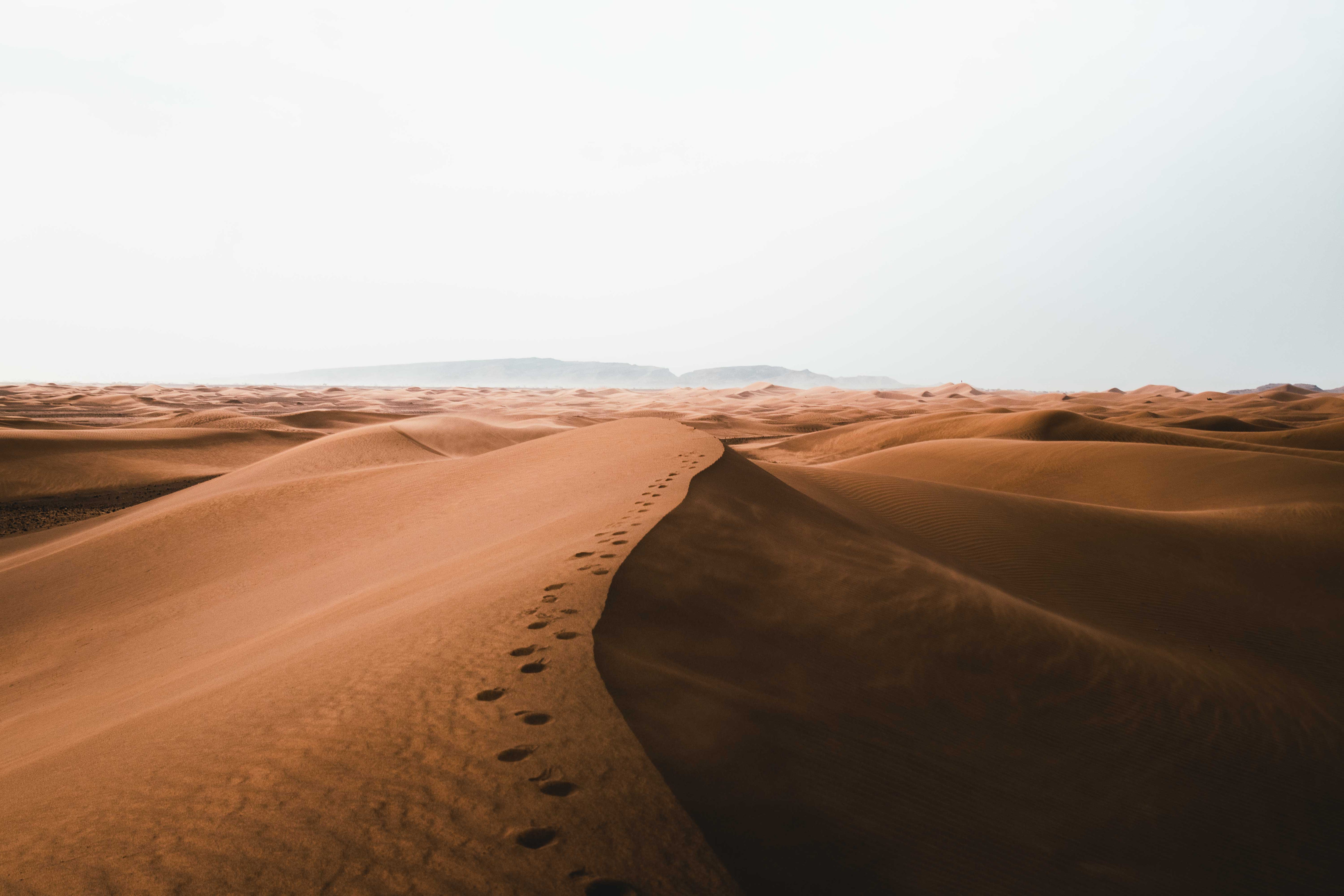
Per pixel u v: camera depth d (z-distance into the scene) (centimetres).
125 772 408
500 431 5847
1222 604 1427
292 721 428
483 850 286
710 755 395
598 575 711
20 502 3675
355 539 1858
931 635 780
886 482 2231
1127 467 3328
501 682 456
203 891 265
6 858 311
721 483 1355
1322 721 881
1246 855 554
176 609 1530
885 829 390
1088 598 1390
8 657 1384
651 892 272
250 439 5750
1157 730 722
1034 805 508
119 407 12544
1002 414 6112
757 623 691
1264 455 3108
